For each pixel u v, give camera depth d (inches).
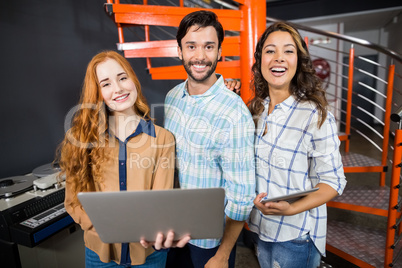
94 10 104.1
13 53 73.7
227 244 43.4
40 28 81.4
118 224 31.1
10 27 72.8
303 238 42.6
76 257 65.7
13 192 59.0
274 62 41.8
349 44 267.0
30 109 78.5
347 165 82.4
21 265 53.7
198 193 28.4
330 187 39.2
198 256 47.9
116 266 42.4
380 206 69.9
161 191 28.3
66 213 57.3
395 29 220.1
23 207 55.0
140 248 39.9
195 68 43.0
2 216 52.1
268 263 47.5
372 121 269.4
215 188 28.1
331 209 83.4
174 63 158.7
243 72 70.3
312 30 102.6
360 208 71.1
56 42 87.0
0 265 54.6
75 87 94.4
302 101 41.6
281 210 36.5
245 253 84.0
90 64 38.7
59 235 60.8
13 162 74.5
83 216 40.6
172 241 34.4
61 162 41.6
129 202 29.0
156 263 43.3
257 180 46.3
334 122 40.6
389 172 126.6
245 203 41.2
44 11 82.7
